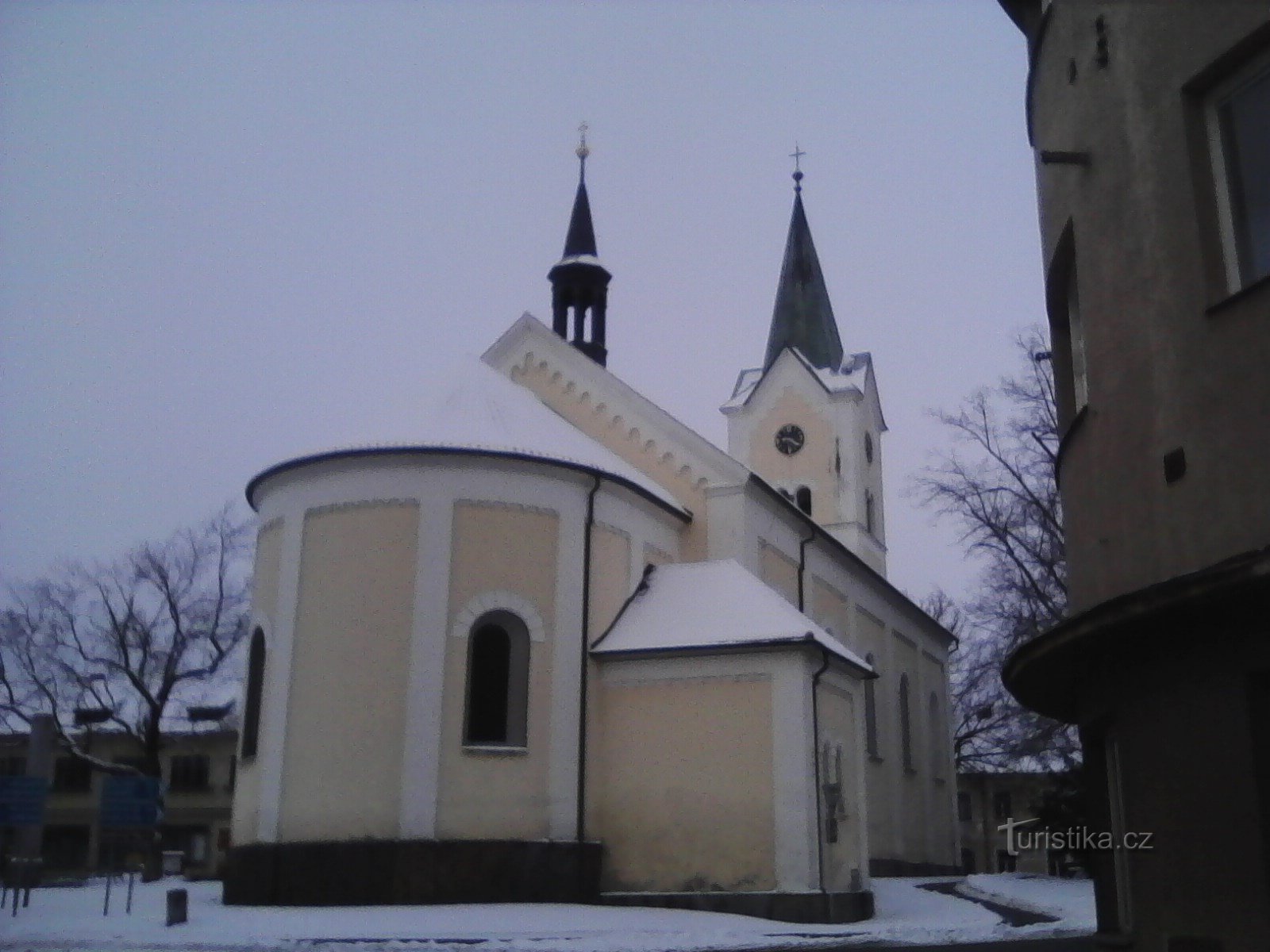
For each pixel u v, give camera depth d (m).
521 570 27.44
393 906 24.50
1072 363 13.05
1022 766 64.31
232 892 27.09
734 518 32.75
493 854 25.64
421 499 27.12
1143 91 10.50
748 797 26.53
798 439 49.69
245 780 27.69
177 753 73.88
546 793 26.55
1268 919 8.53
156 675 53.06
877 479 51.81
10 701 52.16
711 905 26.12
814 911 25.56
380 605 26.55
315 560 27.38
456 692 26.28
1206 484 9.46
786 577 36.09
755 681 27.09
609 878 27.14
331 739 26.08
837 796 27.59
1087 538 11.34
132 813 26.17
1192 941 9.16
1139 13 10.62
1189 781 9.29
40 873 45.81
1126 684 10.16
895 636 46.50
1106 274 10.95
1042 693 12.98
